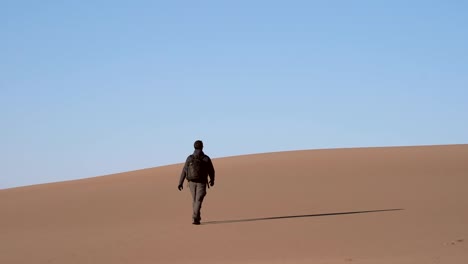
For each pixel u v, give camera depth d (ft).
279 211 65.72
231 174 111.04
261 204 73.10
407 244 40.88
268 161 127.44
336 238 45.39
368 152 132.36
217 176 109.50
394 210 61.72
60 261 41.50
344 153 132.67
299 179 98.12
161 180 112.47
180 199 85.05
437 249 37.50
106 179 127.65
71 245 48.98
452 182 86.63
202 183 57.31
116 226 61.41
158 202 83.30
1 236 59.57
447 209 61.41
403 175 96.94
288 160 126.31
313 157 128.47
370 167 109.09
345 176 98.78
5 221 75.00
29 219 75.61
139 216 70.03
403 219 54.54
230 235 48.96
